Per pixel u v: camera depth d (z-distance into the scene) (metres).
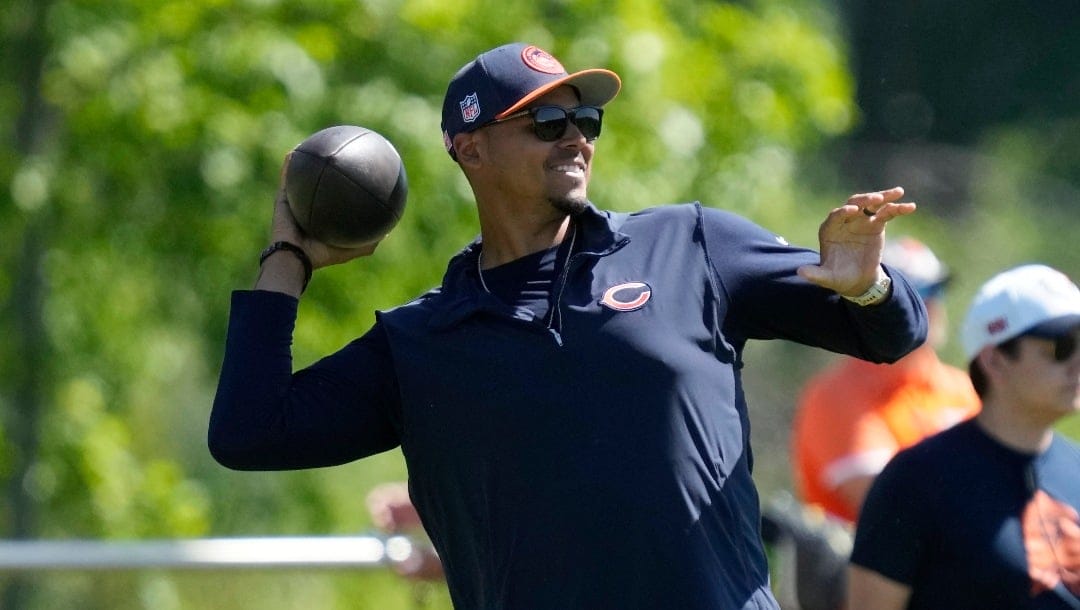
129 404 45.66
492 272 14.39
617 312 13.70
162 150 38.22
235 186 36.94
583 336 13.64
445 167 36.66
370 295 37.59
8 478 41.12
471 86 14.58
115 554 22.17
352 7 37.00
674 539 13.24
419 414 14.05
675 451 13.38
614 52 38.31
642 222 14.43
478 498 13.80
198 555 22.31
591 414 13.43
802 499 21.33
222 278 39.12
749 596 13.53
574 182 14.37
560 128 14.35
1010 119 96.62
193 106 36.88
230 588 37.16
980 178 82.19
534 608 13.44
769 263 14.15
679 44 40.91
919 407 20.39
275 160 36.69
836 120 45.50
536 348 13.70
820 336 14.23
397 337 14.29
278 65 36.28
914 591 16.77
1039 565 16.34
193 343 44.62
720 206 42.25
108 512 41.34
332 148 14.77
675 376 13.52
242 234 38.03
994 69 98.06
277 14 37.44
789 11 60.22
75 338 42.47
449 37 37.50
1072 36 98.38
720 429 13.66
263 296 14.45
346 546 22.30
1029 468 16.59
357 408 14.52
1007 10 99.38
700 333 13.80
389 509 22.47
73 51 38.94
